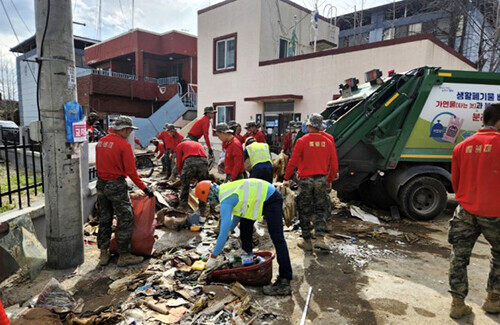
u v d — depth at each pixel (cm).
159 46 2238
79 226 396
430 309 311
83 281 360
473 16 1476
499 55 1347
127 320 282
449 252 460
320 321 291
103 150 382
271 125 1291
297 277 377
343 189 614
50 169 372
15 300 321
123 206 390
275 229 338
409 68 959
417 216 604
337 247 475
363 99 605
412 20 1898
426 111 592
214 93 1468
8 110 3123
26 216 383
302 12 1458
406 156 598
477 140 277
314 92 1158
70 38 366
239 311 298
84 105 1998
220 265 360
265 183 339
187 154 592
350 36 2197
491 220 269
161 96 2147
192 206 619
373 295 337
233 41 1384
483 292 344
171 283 350
